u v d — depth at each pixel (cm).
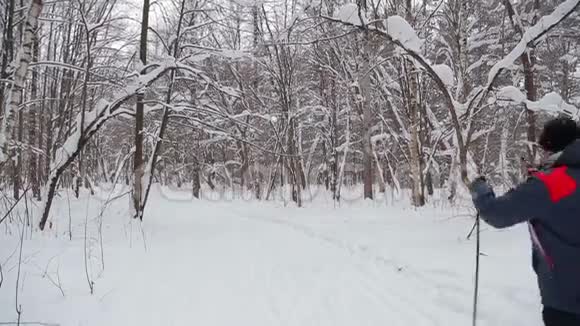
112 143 3634
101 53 1295
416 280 526
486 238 714
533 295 418
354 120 2481
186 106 1125
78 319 432
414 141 1527
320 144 3228
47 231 872
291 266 652
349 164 3394
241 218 1391
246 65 2250
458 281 488
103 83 1038
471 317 408
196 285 554
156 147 1213
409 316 425
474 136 1200
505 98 882
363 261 659
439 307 441
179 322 430
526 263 525
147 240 891
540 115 1462
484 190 262
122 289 529
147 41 1248
